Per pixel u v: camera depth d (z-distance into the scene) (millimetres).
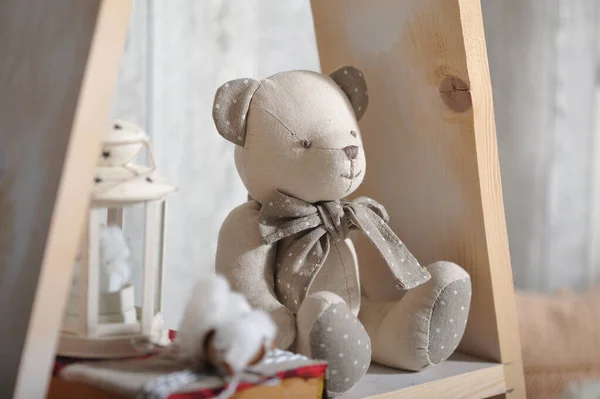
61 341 725
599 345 1288
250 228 875
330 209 874
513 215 1566
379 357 915
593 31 1544
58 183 619
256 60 1194
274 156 845
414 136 972
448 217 954
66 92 643
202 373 656
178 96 1139
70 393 706
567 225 1595
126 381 646
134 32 1095
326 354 762
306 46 1235
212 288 680
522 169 1556
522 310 1337
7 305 664
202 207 1185
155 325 767
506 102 1527
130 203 726
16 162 707
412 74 949
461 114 892
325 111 854
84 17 645
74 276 738
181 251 1183
